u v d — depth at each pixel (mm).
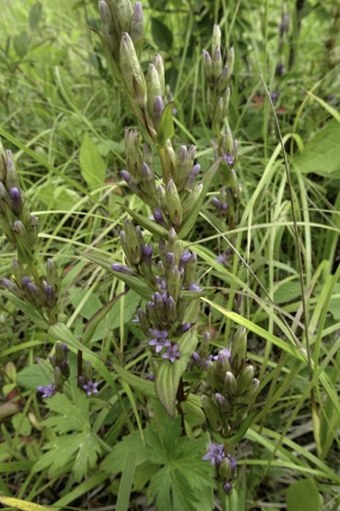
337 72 492
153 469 285
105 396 329
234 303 363
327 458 315
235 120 502
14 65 557
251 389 226
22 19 685
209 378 230
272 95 486
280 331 374
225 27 487
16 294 266
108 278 379
